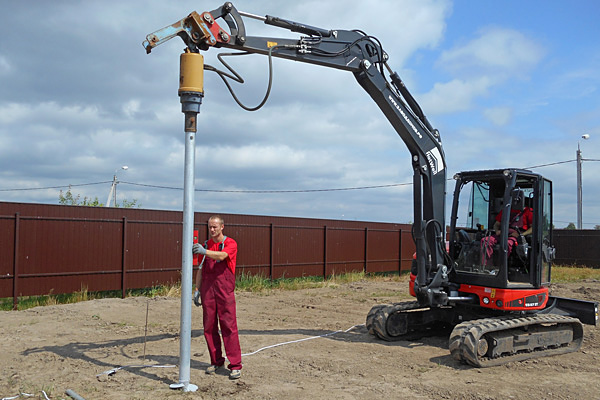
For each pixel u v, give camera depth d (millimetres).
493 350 6918
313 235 18016
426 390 5754
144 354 7039
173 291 13453
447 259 8078
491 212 8453
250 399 5332
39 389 5461
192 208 5465
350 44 7418
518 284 7754
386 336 8219
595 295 14906
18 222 11469
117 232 13141
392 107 7691
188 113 5438
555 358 7527
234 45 6320
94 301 12008
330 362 6871
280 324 9781
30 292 11648
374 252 20344
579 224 31734
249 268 16031
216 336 6211
